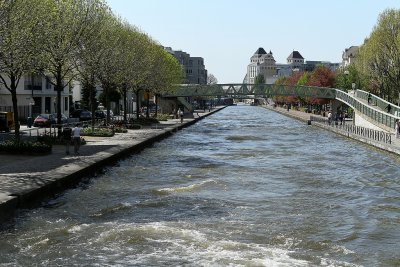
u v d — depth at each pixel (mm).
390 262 14617
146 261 14141
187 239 16125
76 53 42312
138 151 40375
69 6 38719
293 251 15328
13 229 16891
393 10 72875
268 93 114688
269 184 26641
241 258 14430
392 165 34844
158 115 89625
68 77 50406
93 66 45562
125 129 53250
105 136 46656
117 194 23312
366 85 94125
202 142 52062
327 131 70750
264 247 15570
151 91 79562
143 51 64875
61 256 14461
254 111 180750
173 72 89625
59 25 36406
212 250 15086
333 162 36250
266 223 18469
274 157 39094
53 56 36906
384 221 19078
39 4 32500
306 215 19812
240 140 55438
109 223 17875
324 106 128125
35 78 70125
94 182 26250
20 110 66812
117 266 13742
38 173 23906
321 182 27562
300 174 30281
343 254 15242
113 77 53156
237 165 33938
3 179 22188
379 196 23984
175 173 29812
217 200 22250
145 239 16062
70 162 27891
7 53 28453
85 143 39156
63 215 19031
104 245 15453
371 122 62281
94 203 21344
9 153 30562
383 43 72812
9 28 28141
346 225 18422
